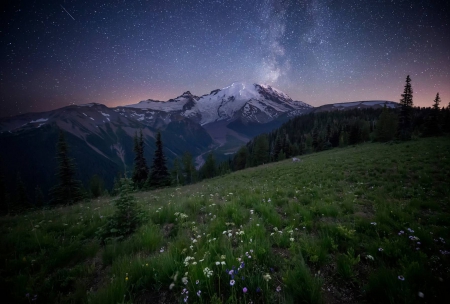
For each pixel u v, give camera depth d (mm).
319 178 13422
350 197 7762
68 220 7793
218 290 3119
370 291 2967
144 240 4855
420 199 6848
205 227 5598
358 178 11789
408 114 50094
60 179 28609
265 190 10883
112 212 8539
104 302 2920
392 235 4477
